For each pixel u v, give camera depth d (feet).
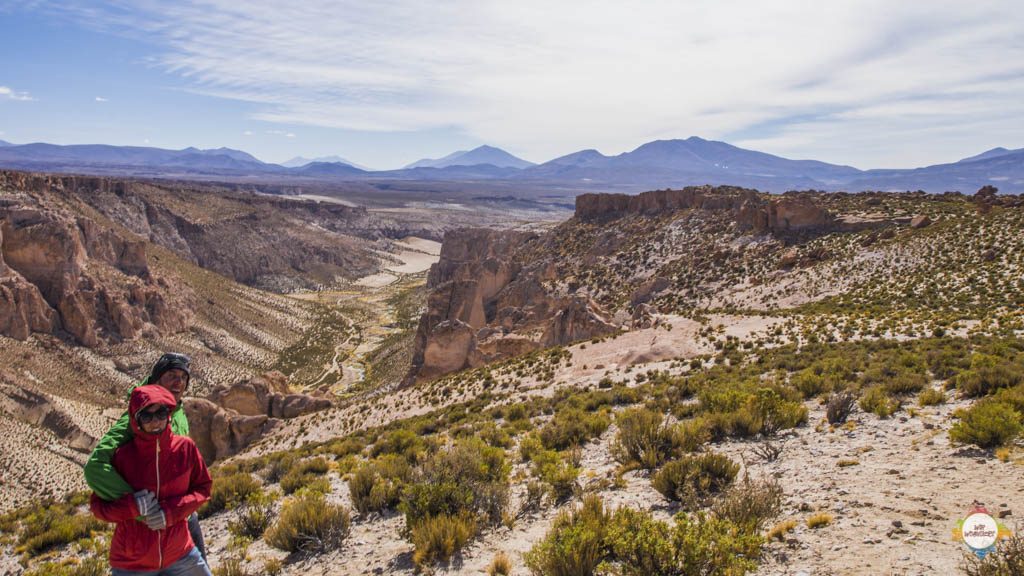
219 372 307.99
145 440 15.51
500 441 59.57
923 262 167.02
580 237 346.74
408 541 30.96
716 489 30.45
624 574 20.68
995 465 28.30
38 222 292.81
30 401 199.93
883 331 107.65
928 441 35.01
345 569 29.14
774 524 24.91
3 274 269.44
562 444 52.16
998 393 41.75
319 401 151.33
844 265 185.68
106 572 35.88
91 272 319.06
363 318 490.08
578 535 22.50
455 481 34.65
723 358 101.19
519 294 283.59
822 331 114.42
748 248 238.48
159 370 18.02
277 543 33.58
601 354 125.18
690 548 20.11
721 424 44.80
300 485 50.72
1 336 251.39
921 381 54.95
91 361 273.54
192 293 393.29
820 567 20.17
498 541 29.37
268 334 398.21
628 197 363.15
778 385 61.36
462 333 169.78
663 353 114.93
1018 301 119.03
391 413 126.41
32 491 153.48
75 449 191.11
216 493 48.55
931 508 24.08
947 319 110.83
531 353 148.15
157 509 15.51
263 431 131.95
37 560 47.26
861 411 47.26
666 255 272.31
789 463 35.29
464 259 535.60
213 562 33.81
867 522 23.59
